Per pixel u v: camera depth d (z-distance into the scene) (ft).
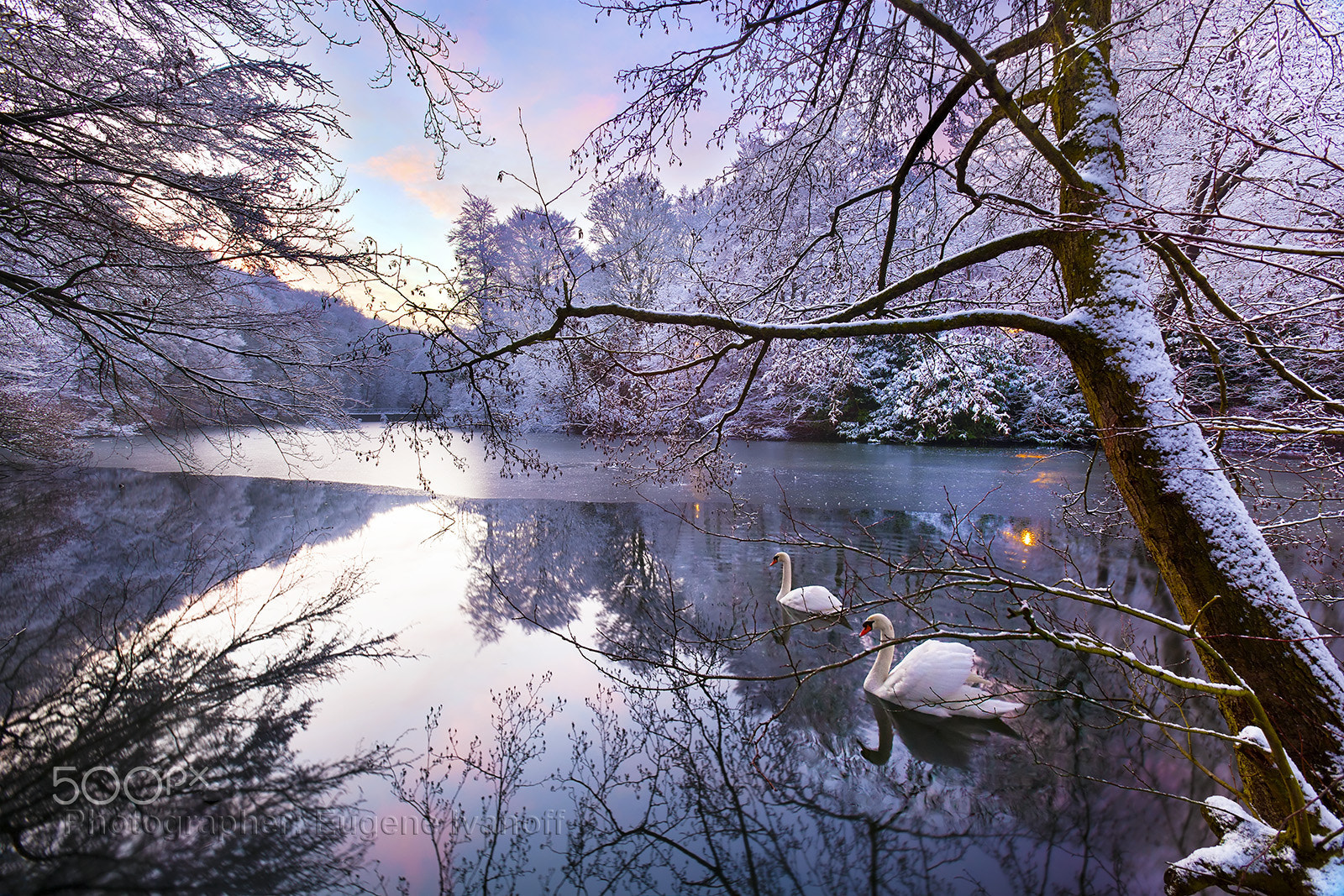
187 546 36.58
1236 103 12.87
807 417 82.33
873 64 15.72
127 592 28.48
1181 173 18.19
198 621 25.25
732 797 14.99
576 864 12.67
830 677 20.95
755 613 26.37
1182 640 22.30
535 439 84.28
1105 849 13.06
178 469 62.69
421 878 12.32
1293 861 8.10
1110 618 24.47
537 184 14.47
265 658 21.97
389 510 46.55
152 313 26.09
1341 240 10.73
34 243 21.99
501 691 19.83
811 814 14.40
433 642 23.30
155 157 22.68
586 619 25.79
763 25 12.84
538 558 34.37
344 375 36.22
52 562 33.04
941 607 26.27
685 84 14.08
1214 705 18.20
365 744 16.89
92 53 21.43
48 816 13.98
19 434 47.85
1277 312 10.21
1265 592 9.22
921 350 24.68
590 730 17.75
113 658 21.83
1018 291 19.70
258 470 62.80
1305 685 8.77
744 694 19.88
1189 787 14.84
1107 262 10.78
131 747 16.72
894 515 42.14
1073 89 11.79
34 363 41.96
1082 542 34.91
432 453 72.54
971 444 75.31
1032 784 15.33
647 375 16.58
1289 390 16.40
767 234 21.72
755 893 11.94
